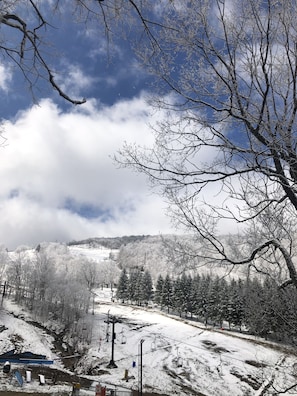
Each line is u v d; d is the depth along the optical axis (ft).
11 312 215.10
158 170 15.17
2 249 290.15
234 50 14.03
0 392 88.22
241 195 15.35
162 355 173.58
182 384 134.31
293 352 17.46
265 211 15.92
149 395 115.03
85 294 257.96
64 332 204.23
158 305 334.85
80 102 11.52
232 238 16.17
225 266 15.60
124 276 383.65
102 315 271.08
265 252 15.98
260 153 13.20
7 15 9.90
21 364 125.29
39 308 222.07
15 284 265.75
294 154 13.00
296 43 13.91
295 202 13.93
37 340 176.76
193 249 15.28
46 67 10.83
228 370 149.48
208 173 14.76
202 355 171.73
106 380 128.57
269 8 13.70
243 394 125.18
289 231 16.43
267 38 13.37
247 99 13.66
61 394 93.45
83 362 156.66
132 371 146.00
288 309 16.30
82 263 475.31
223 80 13.42
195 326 239.71
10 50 10.70
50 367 130.62
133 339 203.92
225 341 193.98
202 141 14.53
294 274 14.30
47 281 244.22
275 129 13.51
